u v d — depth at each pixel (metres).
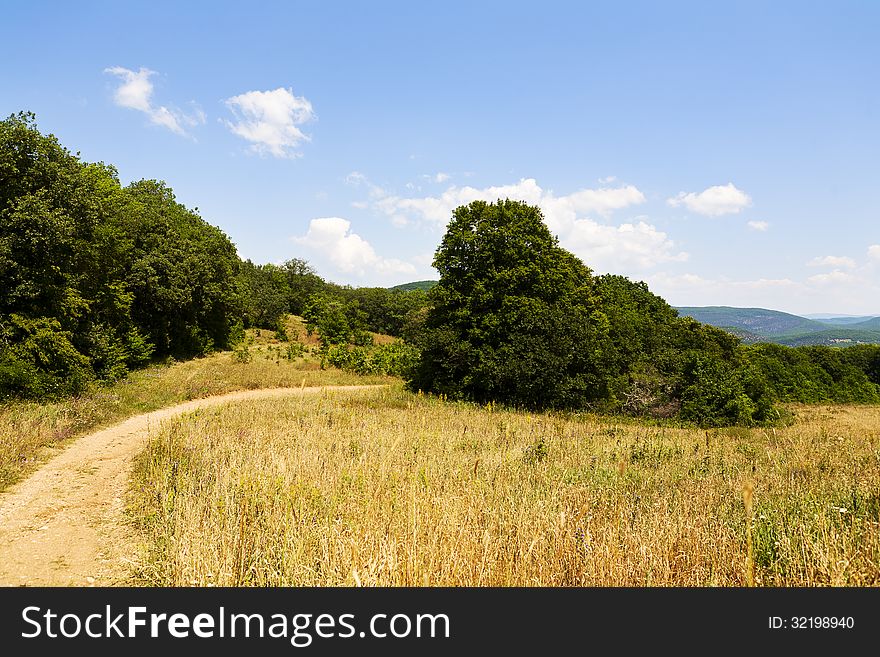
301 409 19.03
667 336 48.00
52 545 7.00
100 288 30.22
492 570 5.50
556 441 14.07
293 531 6.45
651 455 12.23
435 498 7.17
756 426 23.66
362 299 97.88
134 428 16.55
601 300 45.94
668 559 5.65
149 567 6.08
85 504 8.80
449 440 12.91
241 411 18.53
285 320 72.69
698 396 24.83
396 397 25.64
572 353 25.61
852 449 12.81
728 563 5.78
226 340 51.81
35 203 20.34
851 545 5.66
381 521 6.64
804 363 66.00
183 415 16.72
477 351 26.31
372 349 60.62
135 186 51.84
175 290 39.56
